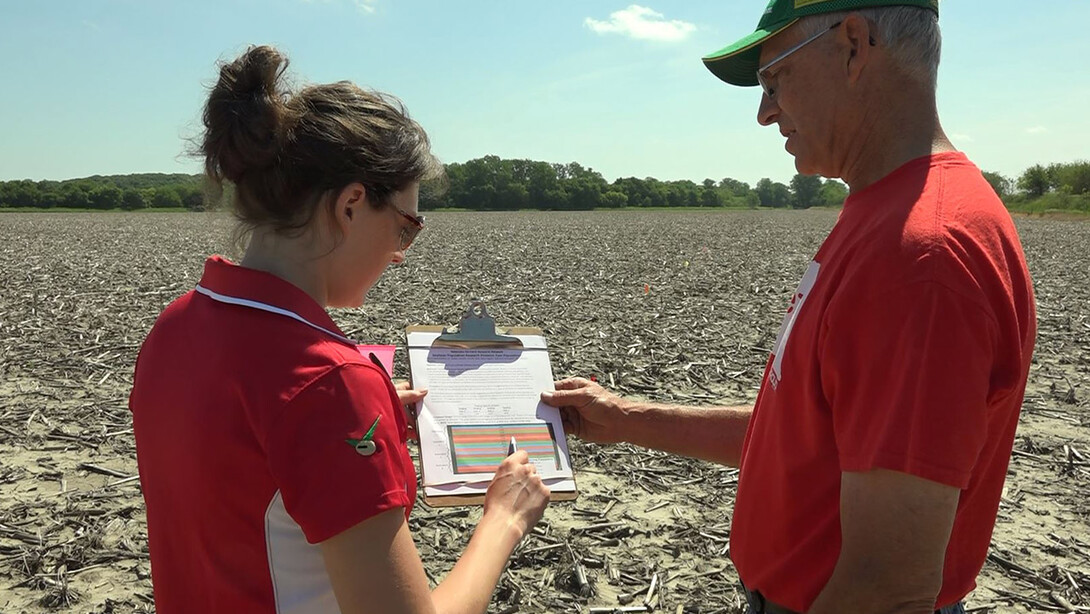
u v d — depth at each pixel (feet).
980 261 4.76
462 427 6.72
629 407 7.82
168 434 4.68
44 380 23.22
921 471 4.59
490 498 5.78
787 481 5.71
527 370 7.26
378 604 4.32
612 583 12.57
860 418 4.88
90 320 32.14
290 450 4.27
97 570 12.67
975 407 4.62
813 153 6.07
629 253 71.26
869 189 5.55
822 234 108.58
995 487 5.61
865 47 5.54
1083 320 35.37
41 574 12.45
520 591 12.11
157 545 4.94
